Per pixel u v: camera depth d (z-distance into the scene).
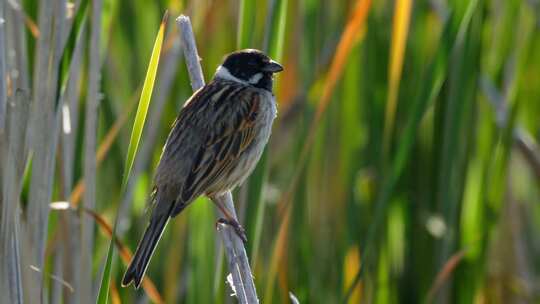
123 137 11.80
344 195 11.87
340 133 11.93
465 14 9.98
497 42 11.88
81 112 10.46
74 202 10.09
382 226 11.27
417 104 10.08
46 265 9.88
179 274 11.27
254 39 11.00
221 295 10.37
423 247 11.27
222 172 9.29
